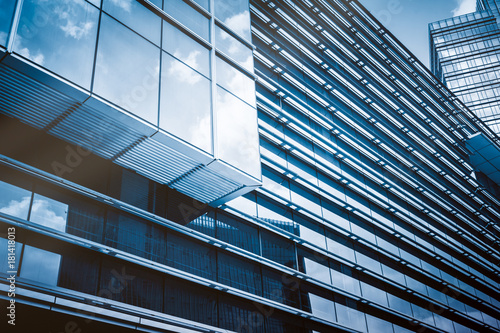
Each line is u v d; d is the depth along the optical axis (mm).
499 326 28906
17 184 11578
